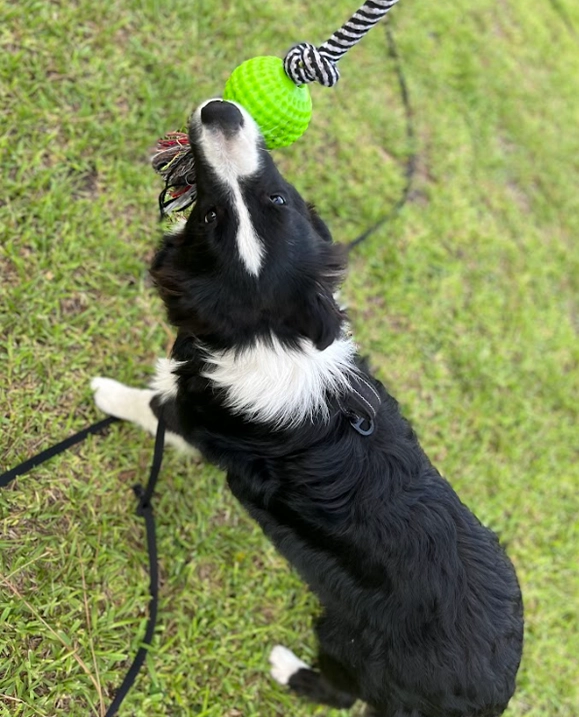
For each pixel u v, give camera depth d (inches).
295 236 25.2
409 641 26.0
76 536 31.1
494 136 55.2
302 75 23.9
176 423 29.2
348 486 26.5
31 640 29.4
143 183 36.7
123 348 34.5
